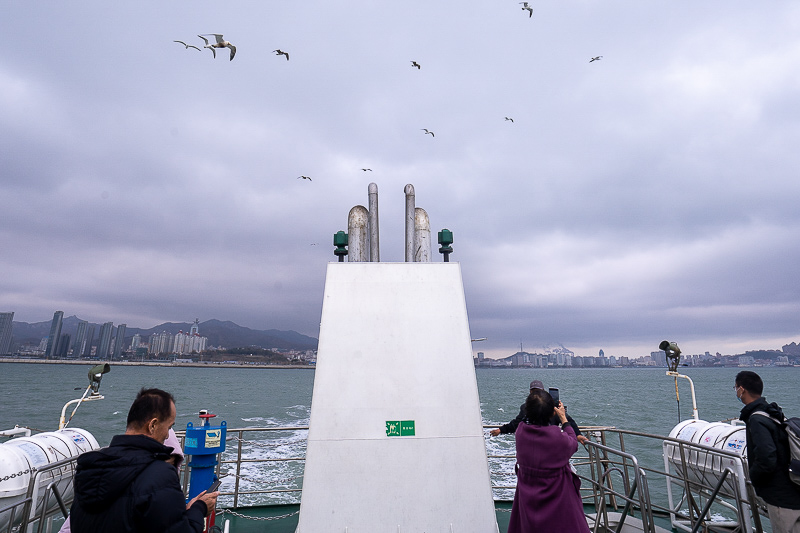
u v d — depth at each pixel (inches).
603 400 1598.2
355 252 151.5
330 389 125.4
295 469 431.5
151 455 75.0
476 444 122.6
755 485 127.7
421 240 157.6
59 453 180.7
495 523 115.3
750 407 132.3
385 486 116.6
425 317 136.0
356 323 133.5
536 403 120.3
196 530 78.3
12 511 148.1
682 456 180.1
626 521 177.0
